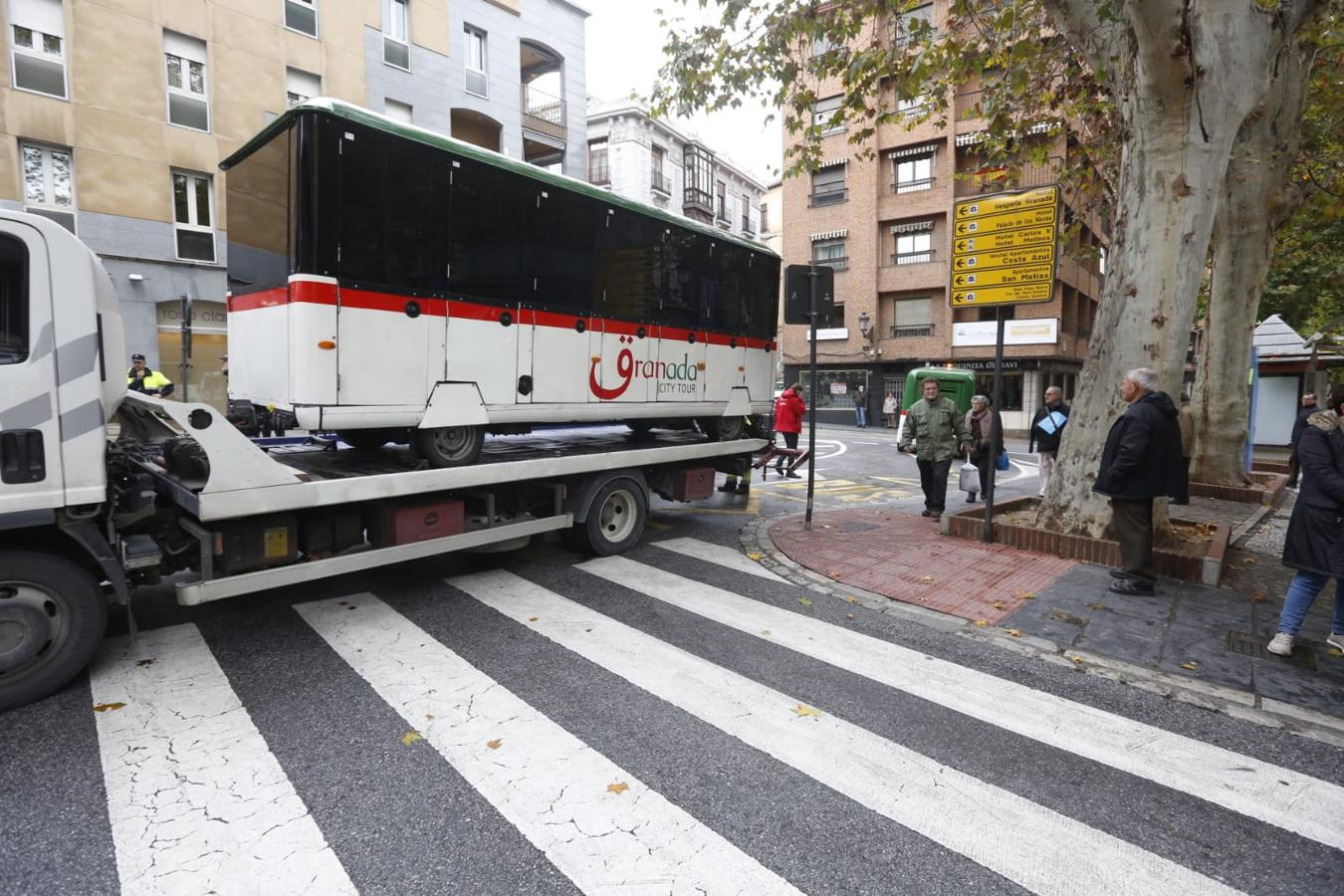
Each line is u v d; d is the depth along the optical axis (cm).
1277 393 2106
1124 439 545
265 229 475
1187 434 1195
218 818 260
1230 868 246
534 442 771
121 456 401
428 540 500
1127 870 243
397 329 478
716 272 779
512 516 584
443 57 2094
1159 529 667
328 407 442
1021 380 2662
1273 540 789
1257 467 1548
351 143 449
